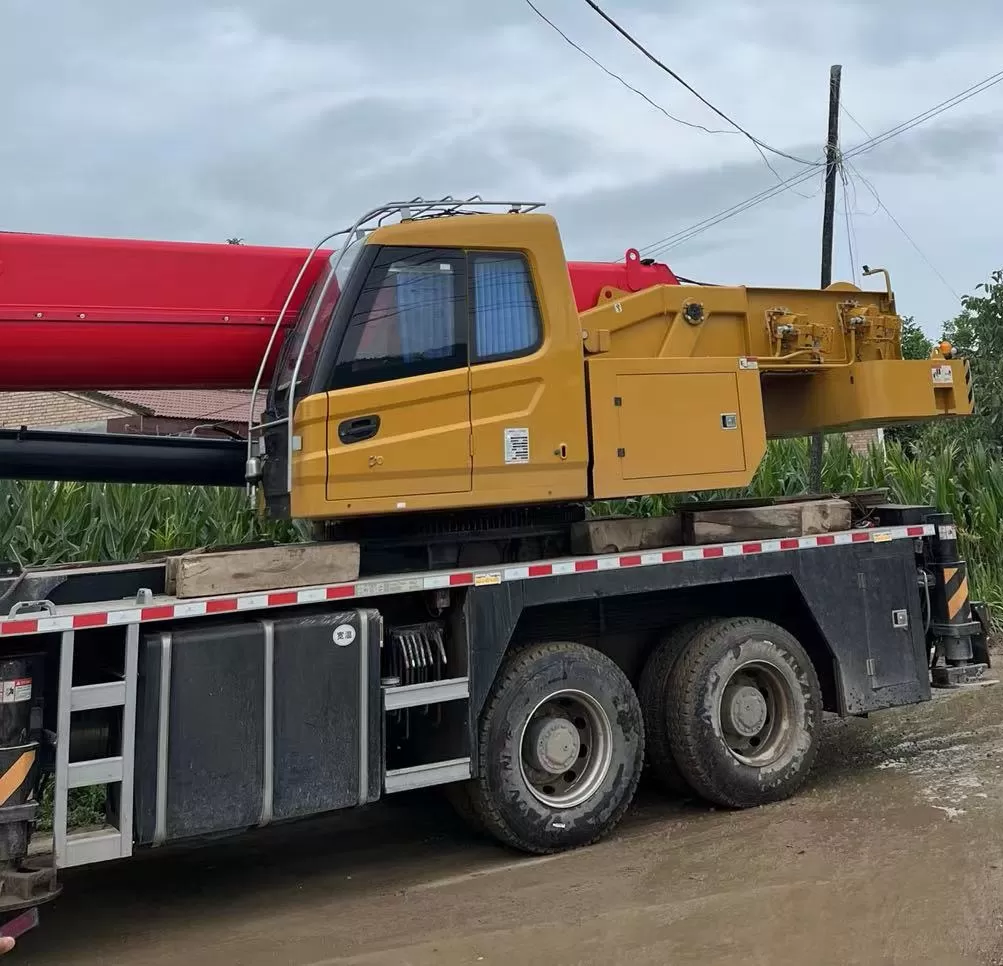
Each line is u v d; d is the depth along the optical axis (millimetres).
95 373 4957
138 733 4055
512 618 4891
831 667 5934
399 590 4672
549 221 5180
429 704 4926
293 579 4559
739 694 5566
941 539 6473
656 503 9539
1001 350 12750
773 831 5043
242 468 5504
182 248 5070
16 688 3799
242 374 5281
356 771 4465
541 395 5070
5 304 4688
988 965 3459
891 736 6902
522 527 5562
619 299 5730
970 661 6480
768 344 6223
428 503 4746
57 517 8227
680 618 5918
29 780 3799
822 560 5836
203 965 3836
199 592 4344
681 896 4242
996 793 5438
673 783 5672
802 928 3828
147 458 5309
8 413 13555
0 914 3816
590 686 5059
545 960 3701
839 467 10961
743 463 5621
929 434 12555
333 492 4523
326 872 4906
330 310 4742
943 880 4211
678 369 5477
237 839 5508
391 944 3941
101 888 4805
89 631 4113
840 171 14781
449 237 4926
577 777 5125
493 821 4805
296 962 3822
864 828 4988
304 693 4379
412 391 4727
